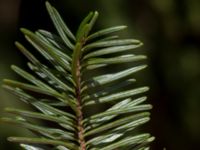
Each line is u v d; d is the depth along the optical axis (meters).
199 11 1.45
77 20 1.34
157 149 1.57
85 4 1.32
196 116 1.54
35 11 1.37
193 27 1.46
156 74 1.44
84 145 0.26
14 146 1.05
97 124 0.27
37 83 0.25
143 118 0.26
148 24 1.42
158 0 1.43
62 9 1.33
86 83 0.27
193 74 1.49
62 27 0.26
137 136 0.26
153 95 1.48
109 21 1.30
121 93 0.27
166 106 1.52
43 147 0.26
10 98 1.06
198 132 1.56
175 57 1.47
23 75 0.25
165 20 1.45
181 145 1.58
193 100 1.52
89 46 0.26
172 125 1.57
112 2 1.32
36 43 0.25
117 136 0.27
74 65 0.26
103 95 0.27
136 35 1.35
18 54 1.25
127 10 1.35
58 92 0.27
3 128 1.05
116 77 0.27
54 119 0.25
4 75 1.18
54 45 0.27
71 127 0.27
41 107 0.26
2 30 1.32
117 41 0.26
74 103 0.27
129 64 1.28
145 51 1.39
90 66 0.27
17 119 0.24
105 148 0.26
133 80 0.27
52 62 0.27
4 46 1.26
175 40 1.47
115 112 0.26
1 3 1.35
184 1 1.45
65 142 0.25
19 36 1.33
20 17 1.37
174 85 1.48
